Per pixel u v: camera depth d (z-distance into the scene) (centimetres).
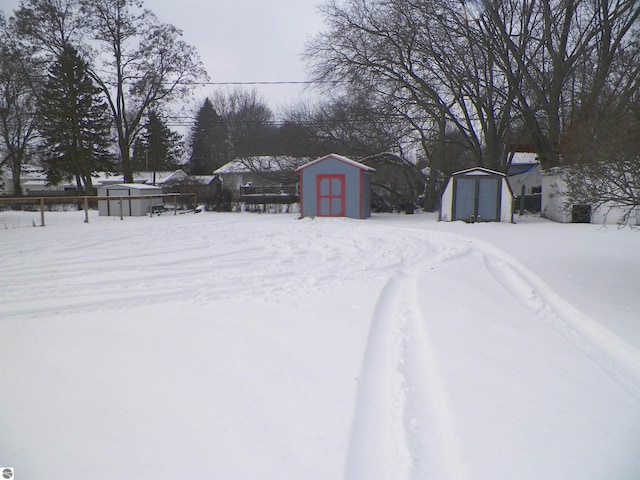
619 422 328
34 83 3553
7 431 325
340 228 1695
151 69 3506
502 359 439
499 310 606
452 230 1591
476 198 1981
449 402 355
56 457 294
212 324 563
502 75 2597
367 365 434
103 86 3503
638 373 414
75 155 3991
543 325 545
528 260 950
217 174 4512
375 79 2545
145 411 350
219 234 1516
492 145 2547
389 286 768
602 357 450
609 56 1557
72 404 363
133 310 634
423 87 2498
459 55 2419
